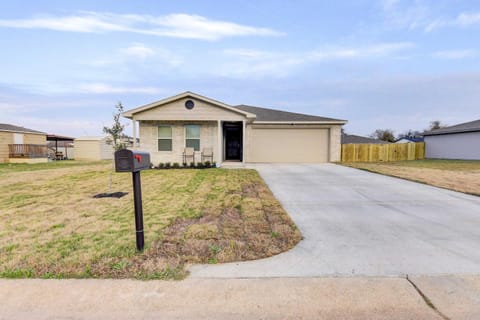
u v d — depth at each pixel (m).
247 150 15.18
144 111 11.01
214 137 11.94
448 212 4.67
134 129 11.12
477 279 2.38
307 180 8.13
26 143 20.72
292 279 2.37
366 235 3.53
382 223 4.06
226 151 15.60
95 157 24.27
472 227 3.87
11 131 19.06
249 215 4.34
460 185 7.16
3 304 1.98
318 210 4.80
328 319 1.85
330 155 15.33
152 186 6.99
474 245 3.18
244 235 3.42
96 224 3.82
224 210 4.64
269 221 4.04
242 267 2.58
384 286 2.27
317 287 2.25
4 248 2.93
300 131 15.26
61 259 2.66
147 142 11.73
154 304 2.00
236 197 5.67
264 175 9.19
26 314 1.88
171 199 5.46
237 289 2.21
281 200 5.55
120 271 2.44
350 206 5.09
